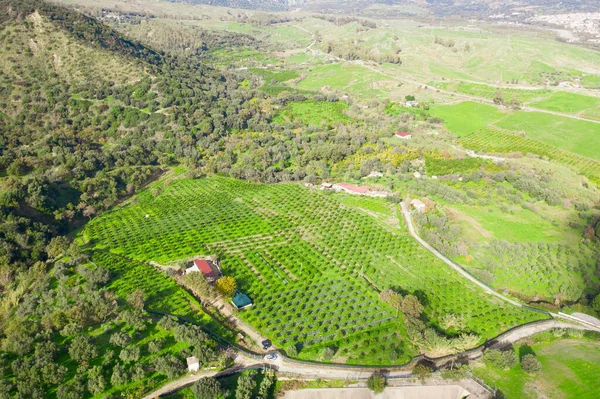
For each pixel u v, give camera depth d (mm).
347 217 159375
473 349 97875
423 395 86000
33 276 115125
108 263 125000
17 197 142500
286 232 148000
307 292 115812
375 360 93062
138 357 86688
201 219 156875
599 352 96625
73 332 92750
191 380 84562
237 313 105812
